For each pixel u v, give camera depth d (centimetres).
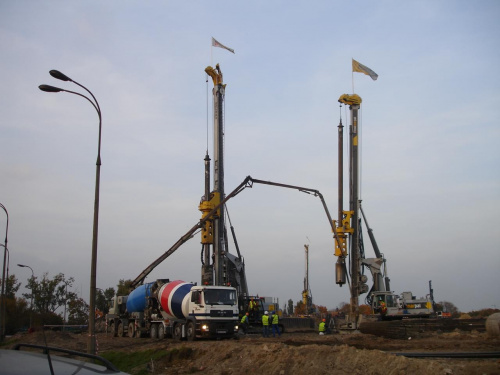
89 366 594
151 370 2273
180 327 3231
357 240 4478
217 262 4300
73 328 6338
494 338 2736
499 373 1402
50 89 2027
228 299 3155
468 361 1698
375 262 4481
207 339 3178
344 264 4406
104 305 7594
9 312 5916
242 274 4541
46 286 7125
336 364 1720
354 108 4619
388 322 3428
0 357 606
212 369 2095
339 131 4628
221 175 4697
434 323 3422
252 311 4234
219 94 4816
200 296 3102
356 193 4538
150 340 3391
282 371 1817
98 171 2092
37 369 553
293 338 3259
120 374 574
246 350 2188
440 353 1905
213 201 4441
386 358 1622
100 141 2112
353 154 4581
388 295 4300
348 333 4028
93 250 2011
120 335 4112
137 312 3881
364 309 5162
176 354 2447
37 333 3981
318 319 5866
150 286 3731
